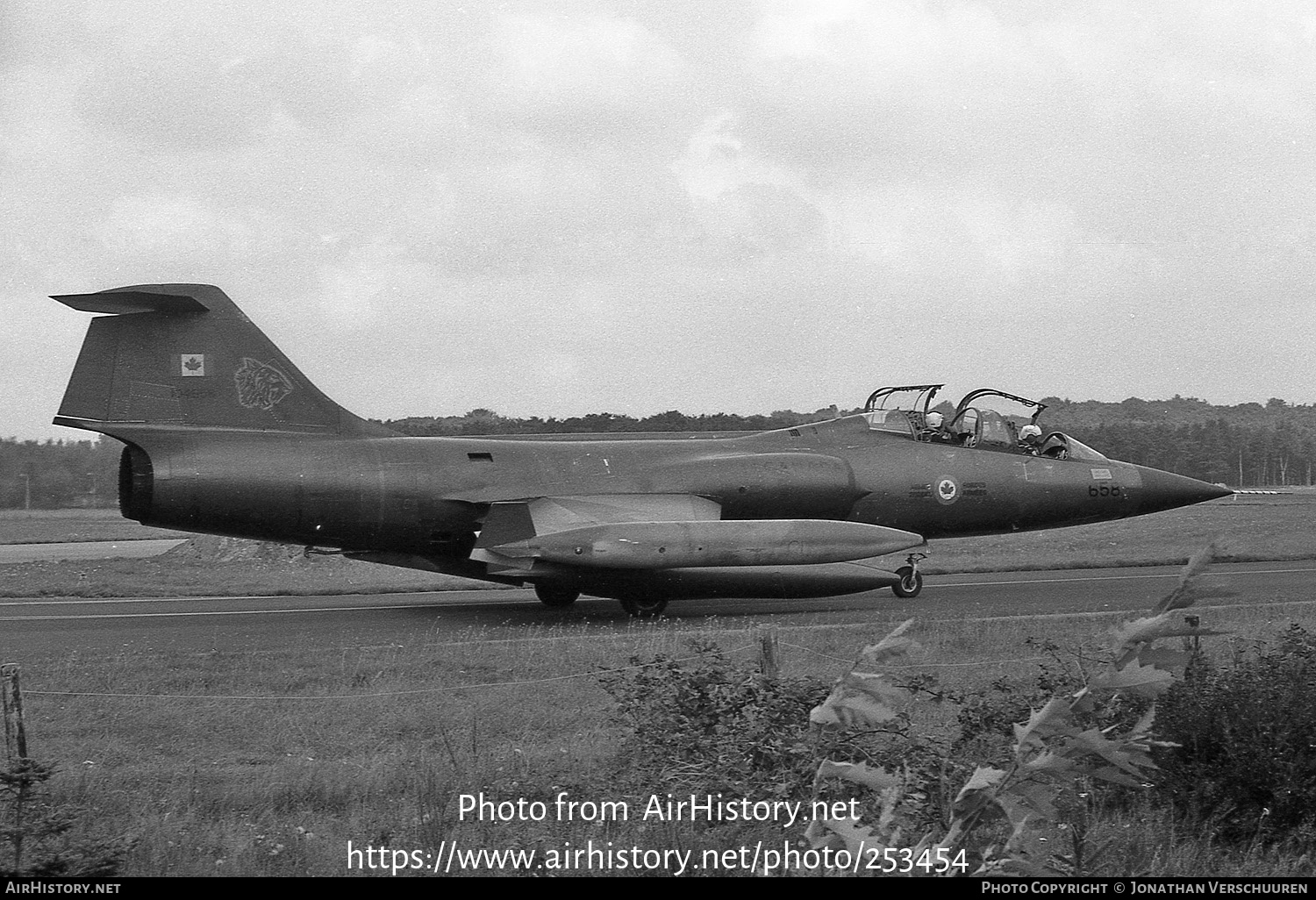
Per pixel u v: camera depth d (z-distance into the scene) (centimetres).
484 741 1034
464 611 2008
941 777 665
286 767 940
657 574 1880
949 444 2288
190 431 1853
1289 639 1084
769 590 1941
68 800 837
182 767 953
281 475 1859
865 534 1916
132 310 1833
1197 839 748
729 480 2088
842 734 786
